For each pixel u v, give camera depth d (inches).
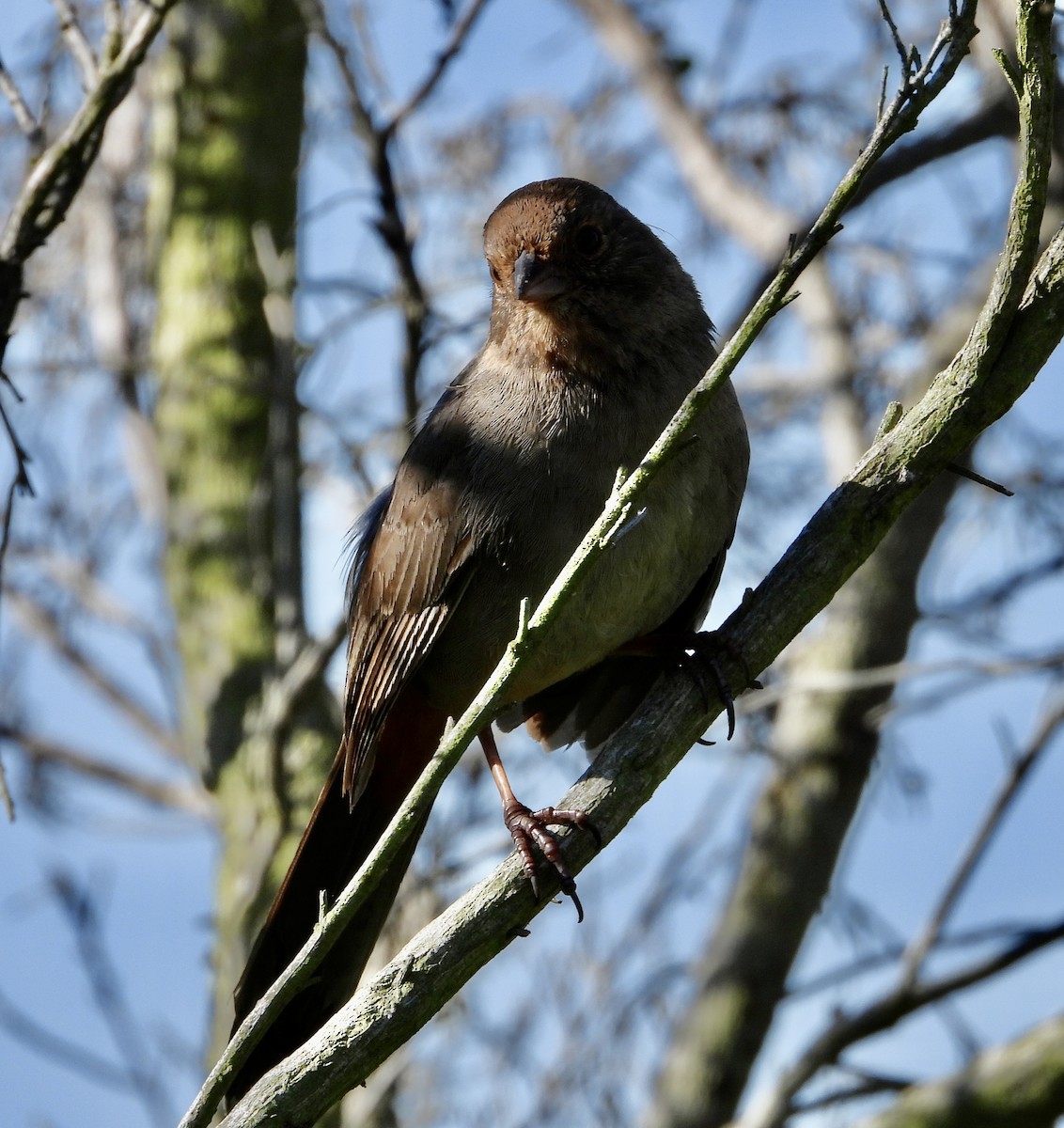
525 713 370.0
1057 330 243.1
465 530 323.9
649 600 323.9
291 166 550.9
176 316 538.3
